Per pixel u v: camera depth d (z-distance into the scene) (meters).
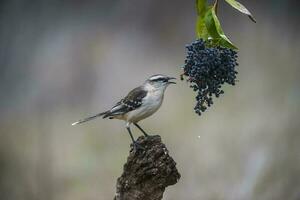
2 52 18.55
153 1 24.23
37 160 16.16
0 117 18.73
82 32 22.84
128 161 6.73
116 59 22.25
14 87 19.19
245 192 14.33
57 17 22.28
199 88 6.10
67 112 19.89
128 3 24.30
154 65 22.23
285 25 22.86
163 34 23.72
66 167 16.66
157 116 18.52
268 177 14.48
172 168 6.70
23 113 18.83
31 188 15.34
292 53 21.14
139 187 6.68
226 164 15.33
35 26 20.06
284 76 19.53
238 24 22.83
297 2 23.14
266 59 20.84
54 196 15.47
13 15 18.44
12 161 16.09
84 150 17.50
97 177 16.34
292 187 14.16
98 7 23.94
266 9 23.39
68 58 21.55
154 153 6.65
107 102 20.56
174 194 14.74
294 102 17.53
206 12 6.03
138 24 23.92
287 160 14.86
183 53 23.02
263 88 18.83
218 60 5.99
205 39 6.10
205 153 16.23
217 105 18.38
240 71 20.25
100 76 21.41
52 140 17.91
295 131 16.02
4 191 15.17
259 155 15.12
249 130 16.50
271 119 16.77
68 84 20.83
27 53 19.47
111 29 23.61
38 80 20.06
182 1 24.23
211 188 14.70
